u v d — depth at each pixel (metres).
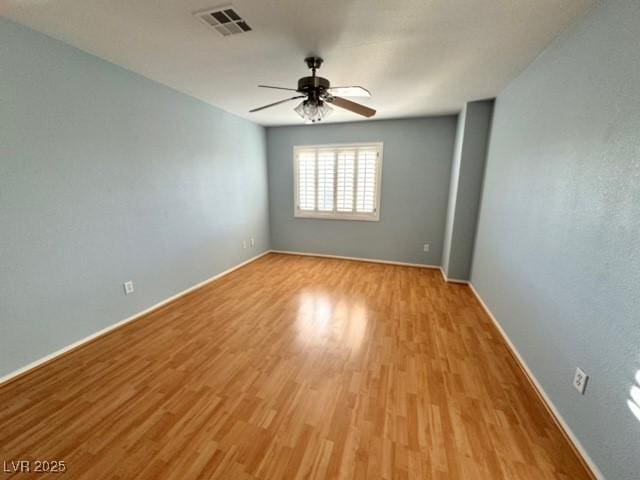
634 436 1.05
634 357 1.07
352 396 1.71
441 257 4.34
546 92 1.86
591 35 1.42
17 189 1.76
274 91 2.94
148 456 1.31
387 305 3.01
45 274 1.94
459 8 1.49
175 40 1.87
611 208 1.22
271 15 1.57
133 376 1.86
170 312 2.81
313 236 4.99
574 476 1.24
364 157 4.37
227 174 3.88
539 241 1.86
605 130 1.29
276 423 1.50
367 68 2.28
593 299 1.31
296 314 2.79
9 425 1.47
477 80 2.49
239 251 4.32
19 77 1.72
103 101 2.22
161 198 2.85
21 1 1.46
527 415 1.58
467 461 1.30
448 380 1.86
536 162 1.95
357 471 1.25
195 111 3.21
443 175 4.10
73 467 1.26
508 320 2.31
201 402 1.65
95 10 1.54
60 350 2.06
